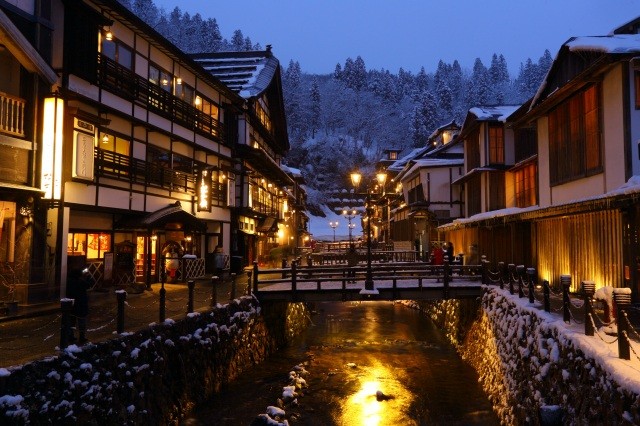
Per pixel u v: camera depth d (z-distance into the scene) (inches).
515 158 1127.6
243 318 629.9
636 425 215.2
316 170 4820.4
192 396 469.7
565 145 652.7
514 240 762.2
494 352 556.1
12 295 516.7
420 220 1461.6
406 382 607.5
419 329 977.5
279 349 786.8
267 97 1590.8
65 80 605.9
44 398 268.8
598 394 266.5
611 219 506.9
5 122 519.5
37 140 563.5
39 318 480.1
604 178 546.6
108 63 700.0
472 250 938.1
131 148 765.9
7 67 542.0
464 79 7066.9
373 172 4697.3
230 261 1096.8
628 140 499.8
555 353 350.6
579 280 578.9
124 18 722.8
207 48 5108.3
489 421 479.5
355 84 6441.9
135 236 812.6
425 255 1304.1
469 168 1293.1
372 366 683.4
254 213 1302.9
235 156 1207.6
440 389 580.1
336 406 519.8
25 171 547.5
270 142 1633.9
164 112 845.8
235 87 1306.6
